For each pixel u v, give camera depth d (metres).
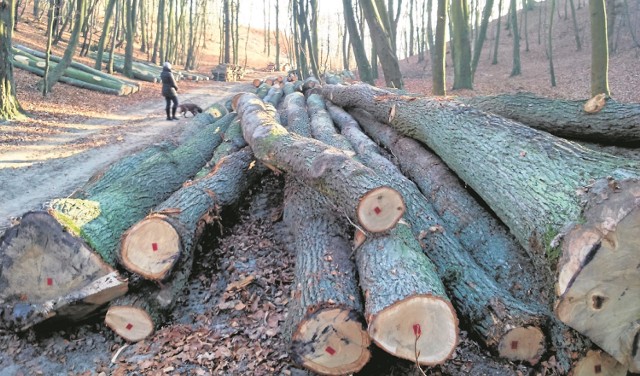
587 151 3.68
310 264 4.07
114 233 4.41
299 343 3.38
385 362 3.61
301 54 22.14
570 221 2.99
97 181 6.18
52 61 20.02
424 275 3.47
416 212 4.71
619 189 2.80
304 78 22.22
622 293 2.85
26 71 18.17
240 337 4.05
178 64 38.78
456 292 3.85
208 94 22.86
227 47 39.97
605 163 3.39
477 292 3.71
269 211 6.42
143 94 20.48
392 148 6.84
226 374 3.64
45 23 31.56
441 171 5.44
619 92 17.52
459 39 20.05
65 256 3.94
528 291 3.82
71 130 12.49
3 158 9.34
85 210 4.39
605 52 10.59
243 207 6.52
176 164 6.59
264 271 4.93
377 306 3.22
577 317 2.91
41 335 4.12
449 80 25.03
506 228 4.45
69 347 4.03
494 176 4.11
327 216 4.94
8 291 3.98
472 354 3.64
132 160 6.86
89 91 18.33
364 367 3.58
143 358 3.87
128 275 4.17
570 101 5.55
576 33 29.16
